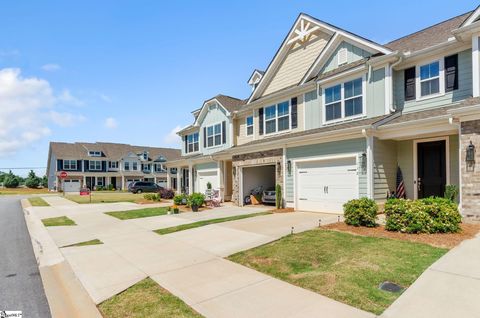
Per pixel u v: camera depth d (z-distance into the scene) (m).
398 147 11.92
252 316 3.91
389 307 3.97
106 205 20.56
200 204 15.11
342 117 13.28
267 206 16.25
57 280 5.79
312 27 15.63
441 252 6.06
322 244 7.07
